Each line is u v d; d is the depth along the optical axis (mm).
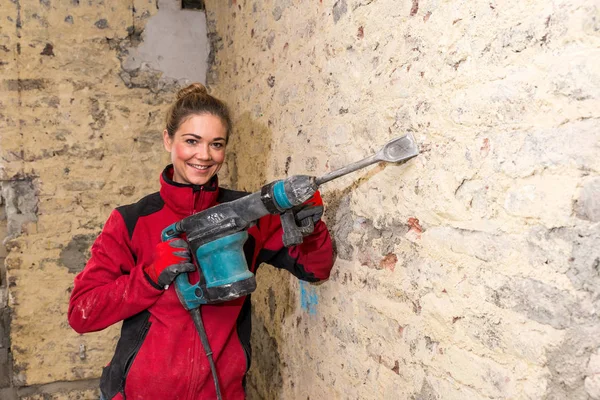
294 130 1869
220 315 1469
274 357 2174
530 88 842
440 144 1070
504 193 907
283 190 1234
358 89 1396
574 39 765
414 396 1194
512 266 895
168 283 1322
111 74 2744
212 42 2920
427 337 1141
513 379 897
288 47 1891
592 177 749
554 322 811
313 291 1752
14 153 2605
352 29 1407
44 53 2623
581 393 769
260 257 1607
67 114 2680
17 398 2729
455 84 1016
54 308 2719
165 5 2807
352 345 1490
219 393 1396
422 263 1150
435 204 1093
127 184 2799
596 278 745
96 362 2795
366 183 1373
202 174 1438
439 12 1054
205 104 1411
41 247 2680
